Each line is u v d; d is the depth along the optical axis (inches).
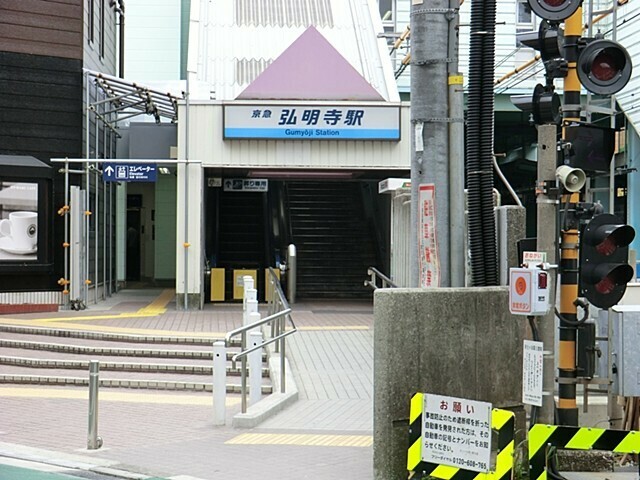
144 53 1455.5
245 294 660.7
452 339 327.9
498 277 355.9
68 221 901.2
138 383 576.1
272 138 914.7
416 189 350.0
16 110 890.7
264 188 1048.2
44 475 350.0
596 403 386.6
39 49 901.2
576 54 340.8
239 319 831.1
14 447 405.1
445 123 346.9
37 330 723.4
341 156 925.8
